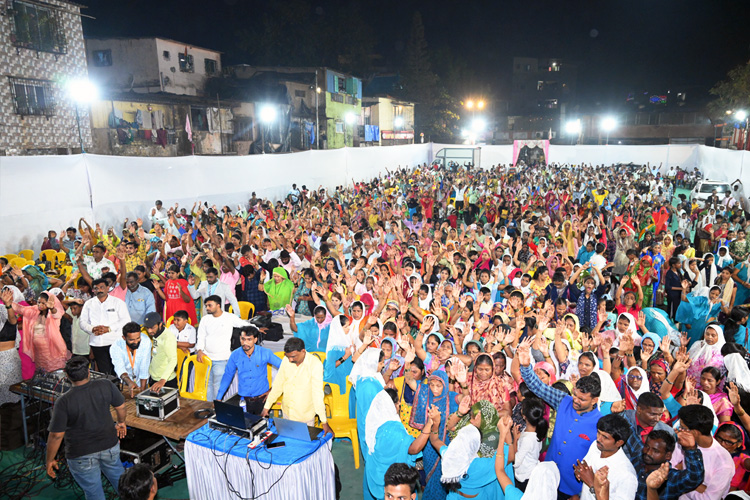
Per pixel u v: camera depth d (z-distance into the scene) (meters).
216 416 4.68
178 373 6.18
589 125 59.75
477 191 21.14
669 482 3.79
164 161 15.45
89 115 20.41
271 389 5.24
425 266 9.84
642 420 4.15
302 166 23.00
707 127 54.62
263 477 4.30
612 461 3.68
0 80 16.94
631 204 19.36
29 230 11.68
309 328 6.82
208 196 17.33
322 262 9.84
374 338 5.79
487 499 3.95
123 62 28.83
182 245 11.06
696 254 13.96
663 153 39.97
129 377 5.58
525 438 4.27
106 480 5.39
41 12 18.05
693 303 8.38
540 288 8.35
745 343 6.52
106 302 6.53
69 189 12.59
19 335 6.31
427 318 5.92
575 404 4.11
